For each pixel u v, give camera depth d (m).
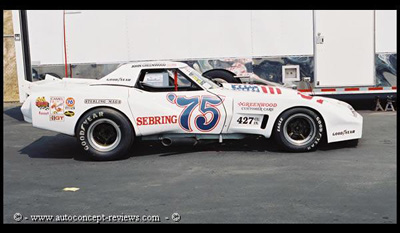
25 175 5.95
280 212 4.40
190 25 9.85
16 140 8.18
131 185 5.39
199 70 9.96
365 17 9.88
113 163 6.44
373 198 4.72
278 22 9.84
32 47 9.92
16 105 12.75
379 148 6.81
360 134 6.77
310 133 6.64
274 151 6.82
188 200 4.80
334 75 10.00
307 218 4.23
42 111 6.54
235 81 9.95
